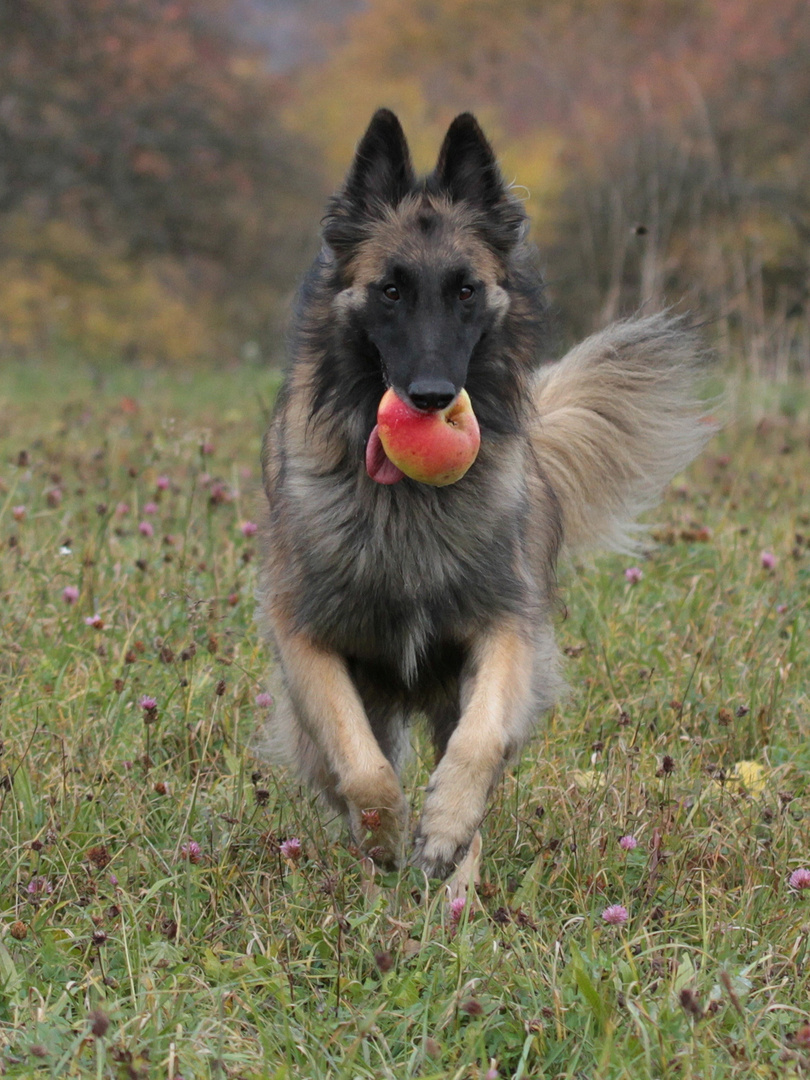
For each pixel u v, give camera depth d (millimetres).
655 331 6770
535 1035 3711
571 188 26031
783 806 5035
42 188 31922
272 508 5621
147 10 32500
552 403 6559
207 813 5215
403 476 5000
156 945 4184
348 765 4773
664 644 7004
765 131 25609
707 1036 3648
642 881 4664
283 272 36125
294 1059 3672
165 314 33031
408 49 40625
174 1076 3488
